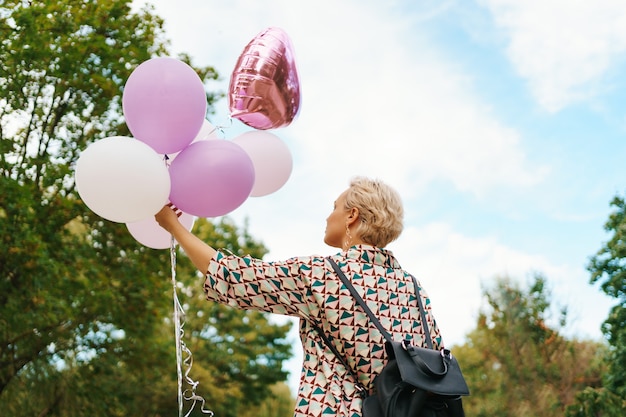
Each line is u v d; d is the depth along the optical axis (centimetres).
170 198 252
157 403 1836
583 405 1780
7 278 1193
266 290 208
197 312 2388
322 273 208
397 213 226
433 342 216
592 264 1792
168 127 252
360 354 202
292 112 306
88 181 235
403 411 193
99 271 1224
